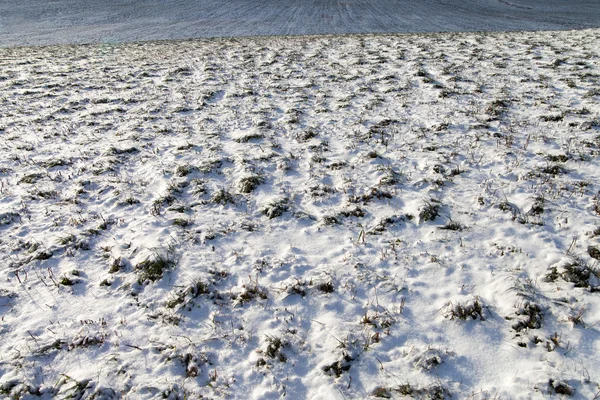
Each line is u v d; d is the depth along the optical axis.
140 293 5.05
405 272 5.19
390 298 4.80
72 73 17.44
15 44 26.95
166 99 13.04
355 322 4.50
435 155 8.20
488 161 7.80
